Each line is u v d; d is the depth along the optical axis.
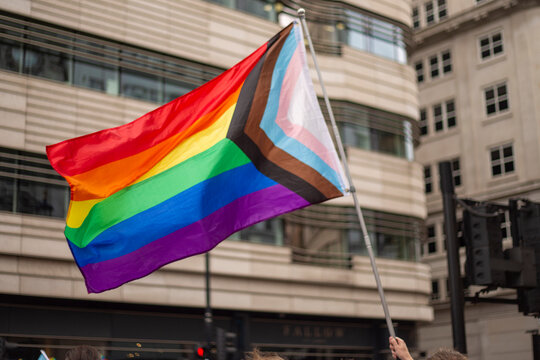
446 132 43.97
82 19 22.66
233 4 26.38
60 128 21.81
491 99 42.19
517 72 41.09
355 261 27.47
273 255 25.52
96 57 22.92
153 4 24.22
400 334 30.19
